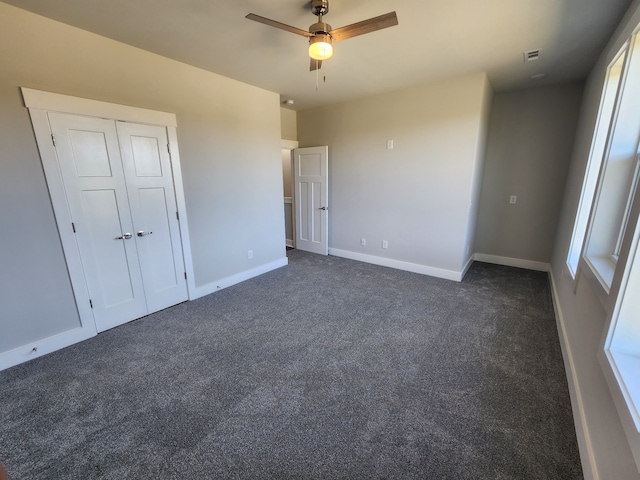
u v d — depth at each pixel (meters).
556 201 3.92
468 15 2.01
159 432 1.57
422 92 3.61
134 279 2.78
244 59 2.79
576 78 3.37
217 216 3.45
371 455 1.43
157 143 2.79
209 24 2.15
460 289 3.49
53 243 2.25
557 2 1.84
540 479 1.31
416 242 4.07
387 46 2.49
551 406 1.72
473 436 1.53
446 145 3.57
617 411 1.09
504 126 4.07
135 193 2.69
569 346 2.08
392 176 4.10
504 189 4.23
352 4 1.89
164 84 2.77
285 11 1.99
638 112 1.78
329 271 4.21
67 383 1.95
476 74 3.21
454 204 3.66
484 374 2.01
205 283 3.42
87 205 2.40
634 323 1.25
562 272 2.86
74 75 2.23
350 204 4.66
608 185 1.93
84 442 1.51
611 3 1.84
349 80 3.41
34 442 1.52
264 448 1.47
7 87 1.95
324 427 1.59
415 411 1.70
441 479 1.31
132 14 2.01
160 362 2.17
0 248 2.02
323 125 4.72
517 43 2.44
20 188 2.07
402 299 3.23
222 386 1.92
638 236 1.18
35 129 2.08
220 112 3.29
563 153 3.76
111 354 2.28
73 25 2.16
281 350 2.31
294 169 5.19
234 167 3.55
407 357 2.21
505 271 4.12
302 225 5.33
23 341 2.18
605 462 1.15
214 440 1.52
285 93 3.96
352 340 2.44
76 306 2.42
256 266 4.05
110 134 2.46
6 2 1.87
